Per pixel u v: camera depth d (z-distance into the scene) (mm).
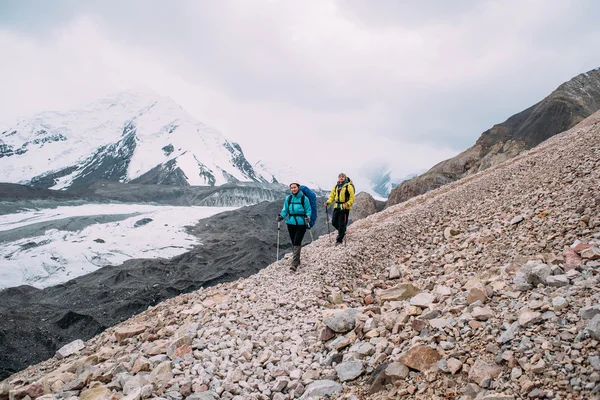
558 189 10148
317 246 13766
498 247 8359
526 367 3922
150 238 90938
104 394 5441
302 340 6566
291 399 4988
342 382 5066
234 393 5191
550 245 7320
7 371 33375
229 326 7512
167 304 10375
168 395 5191
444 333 5180
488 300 5793
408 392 4359
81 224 101688
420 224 12812
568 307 4672
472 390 3961
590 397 3293
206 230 106125
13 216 114500
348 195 12664
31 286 55062
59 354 8508
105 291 50188
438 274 8531
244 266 61469
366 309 6973
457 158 74250
